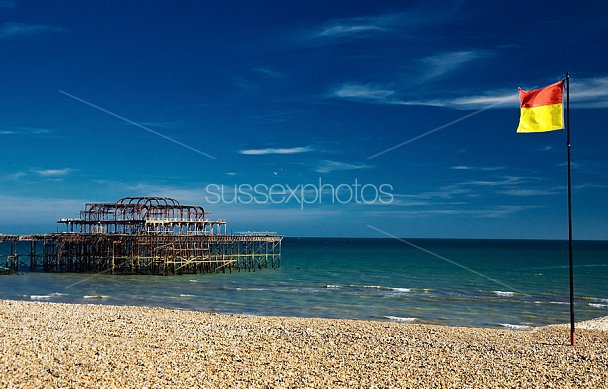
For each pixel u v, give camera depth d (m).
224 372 17.06
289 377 16.78
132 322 26.03
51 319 26.17
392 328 27.00
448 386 16.41
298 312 36.72
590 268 85.75
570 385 16.81
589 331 27.59
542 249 186.50
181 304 39.75
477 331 27.08
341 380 16.69
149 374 16.39
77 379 15.56
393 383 16.53
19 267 74.56
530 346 22.81
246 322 27.81
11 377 15.53
